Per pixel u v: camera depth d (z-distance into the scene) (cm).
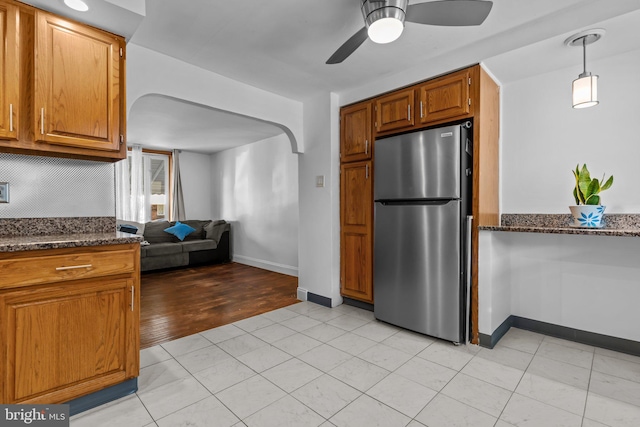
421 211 255
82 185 209
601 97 232
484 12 157
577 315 246
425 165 252
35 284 145
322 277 343
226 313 318
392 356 224
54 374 151
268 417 158
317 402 171
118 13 168
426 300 254
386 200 279
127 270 171
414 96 272
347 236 331
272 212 543
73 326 156
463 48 233
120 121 190
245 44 228
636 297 222
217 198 680
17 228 187
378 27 155
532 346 239
